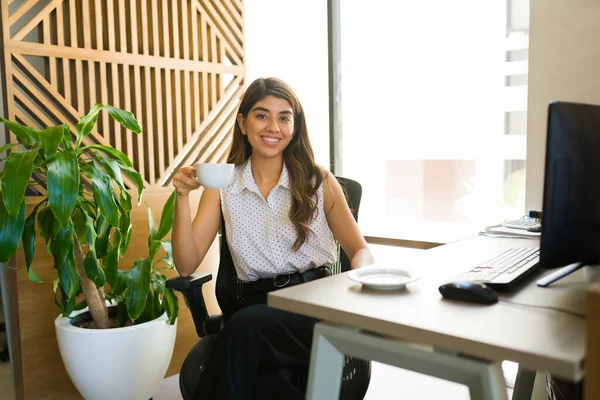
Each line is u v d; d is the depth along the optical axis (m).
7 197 1.87
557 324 0.95
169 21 3.05
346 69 3.64
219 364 1.43
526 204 2.66
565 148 1.12
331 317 1.06
